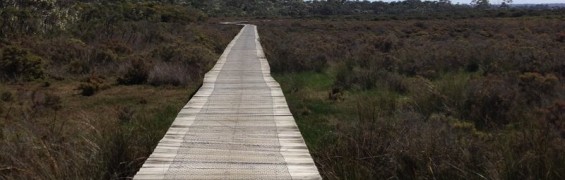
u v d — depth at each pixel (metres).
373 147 5.88
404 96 11.91
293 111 10.32
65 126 7.91
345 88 13.30
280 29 44.41
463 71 15.38
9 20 20.23
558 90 10.21
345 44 25.12
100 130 6.43
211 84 11.92
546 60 14.32
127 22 29.86
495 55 16.28
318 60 17.33
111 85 13.91
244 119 7.52
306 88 13.58
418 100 10.27
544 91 10.34
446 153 5.43
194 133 6.50
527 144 5.51
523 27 31.94
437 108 9.80
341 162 5.50
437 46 21.12
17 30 20.41
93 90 12.62
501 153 5.33
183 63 16.09
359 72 13.98
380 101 10.40
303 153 5.49
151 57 17.52
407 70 15.48
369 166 5.43
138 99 11.81
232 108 8.55
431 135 5.95
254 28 47.78
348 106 10.71
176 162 5.09
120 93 12.65
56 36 21.22
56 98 10.83
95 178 4.89
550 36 25.14
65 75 15.30
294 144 5.91
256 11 116.75
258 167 4.94
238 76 13.56
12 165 5.41
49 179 4.80
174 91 12.99
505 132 7.96
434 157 5.32
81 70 15.88
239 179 4.55
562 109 8.17
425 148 5.52
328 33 36.22
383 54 17.91
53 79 14.74
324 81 14.86
